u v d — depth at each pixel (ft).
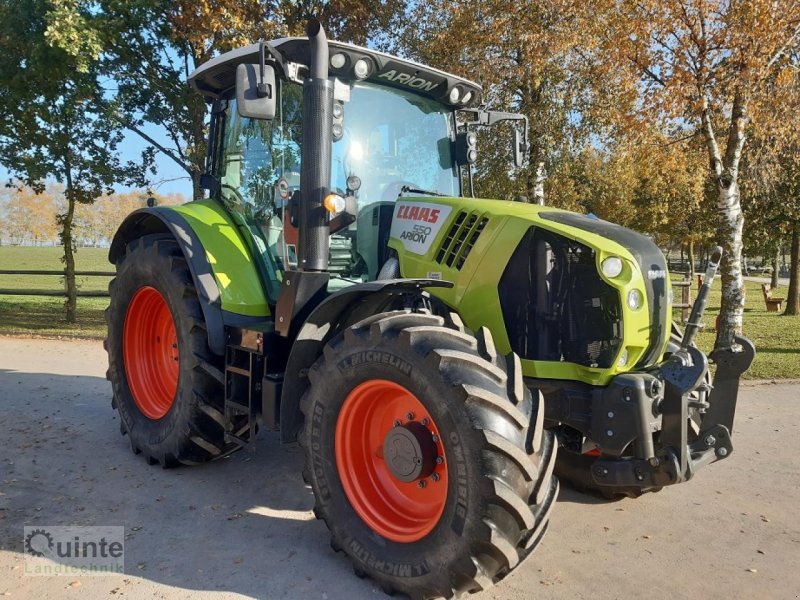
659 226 73.10
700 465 10.57
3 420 17.80
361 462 10.41
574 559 10.72
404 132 13.69
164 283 14.02
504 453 8.39
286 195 12.80
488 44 35.58
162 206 15.02
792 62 29.50
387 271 12.28
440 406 8.77
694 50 26.94
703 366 9.73
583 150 38.65
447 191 14.60
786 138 29.89
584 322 10.28
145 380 15.65
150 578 9.73
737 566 10.60
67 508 12.21
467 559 8.48
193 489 13.29
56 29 29.32
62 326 42.06
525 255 10.76
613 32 28.22
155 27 34.50
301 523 11.87
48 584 9.53
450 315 10.18
